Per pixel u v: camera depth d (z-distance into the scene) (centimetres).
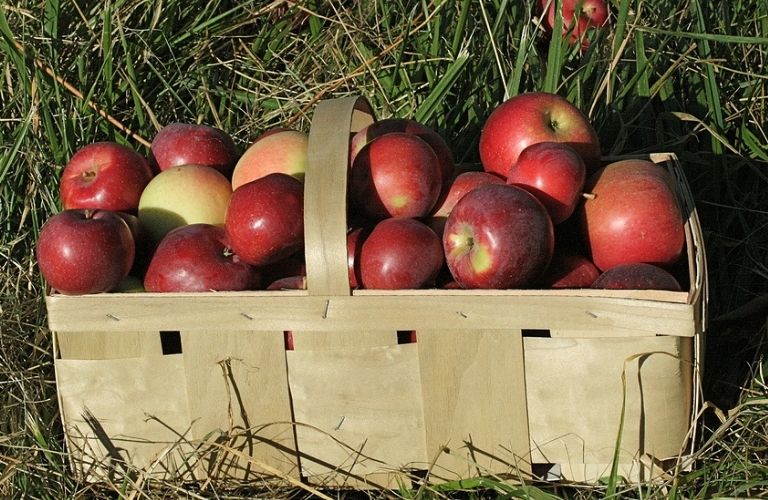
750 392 165
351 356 141
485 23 240
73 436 154
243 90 262
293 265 166
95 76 243
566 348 136
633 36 239
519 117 170
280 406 146
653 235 154
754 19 235
